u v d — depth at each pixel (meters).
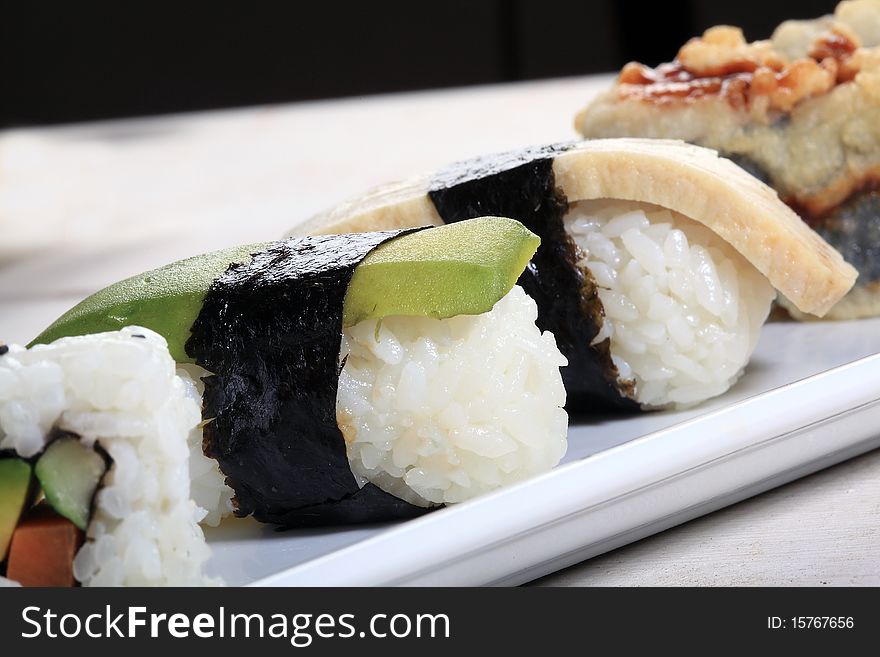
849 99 0.29
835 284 0.25
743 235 0.25
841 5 0.32
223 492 0.22
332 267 0.21
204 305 0.22
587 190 0.25
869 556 0.20
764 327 0.29
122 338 0.19
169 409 0.19
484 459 0.21
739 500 0.22
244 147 0.65
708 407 0.25
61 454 0.19
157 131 0.76
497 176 0.25
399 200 0.25
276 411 0.21
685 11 0.85
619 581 0.20
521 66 0.91
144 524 0.19
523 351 0.22
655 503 0.21
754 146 0.29
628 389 0.25
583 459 0.21
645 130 0.30
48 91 0.94
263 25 0.93
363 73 0.93
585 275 0.25
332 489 0.21
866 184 0.29
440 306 0.21
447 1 0.91
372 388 0.21
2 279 0.41
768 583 0.20
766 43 0.32
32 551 0.19
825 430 0.22
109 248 0.45
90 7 0.93
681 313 0.25
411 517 0.22
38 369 0.19
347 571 0.19
